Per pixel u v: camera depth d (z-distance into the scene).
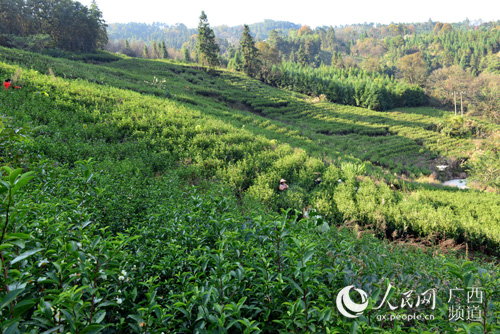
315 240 3.86
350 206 10.57
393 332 2.39
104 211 4.68
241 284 2.63
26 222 2.64
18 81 15.54
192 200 4.32
